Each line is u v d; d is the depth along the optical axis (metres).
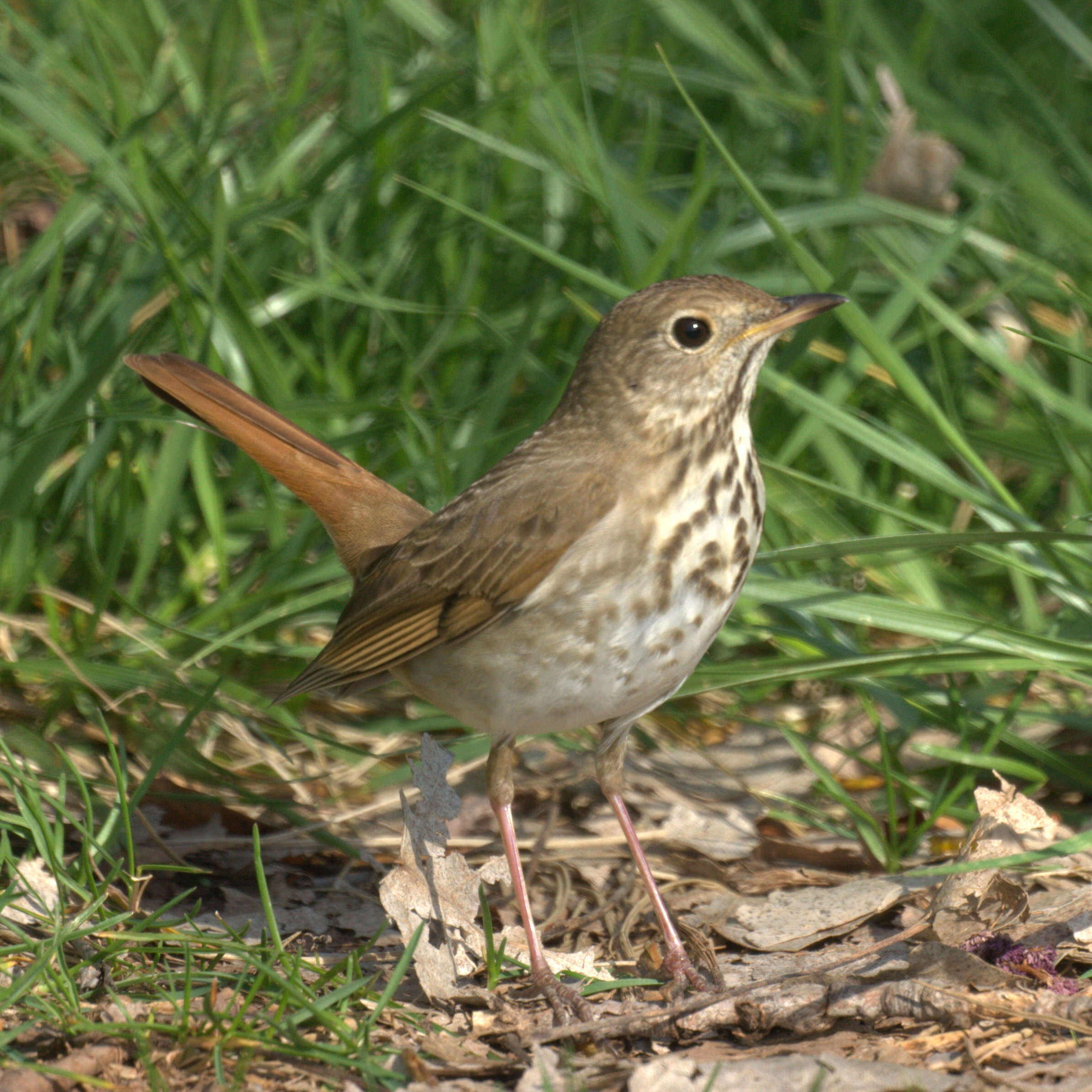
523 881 7.94
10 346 11.08
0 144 13.64
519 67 14.39
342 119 13.37
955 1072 6.44
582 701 7.85
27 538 10.66
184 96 14.02
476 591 7.80
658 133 15.05
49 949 6.92
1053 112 15.11
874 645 12.09
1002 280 13.09
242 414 9.23
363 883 9.31
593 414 7.86
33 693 10.54
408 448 11.55
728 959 8.14
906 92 14.55
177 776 9.95
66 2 15.01
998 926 7.57
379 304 11.98
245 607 10.94
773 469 10.29
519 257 13.63
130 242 12.58
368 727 10.65
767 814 9.77
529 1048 6.90
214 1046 6.53
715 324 7.71
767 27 17.28
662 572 7.61
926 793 9.55
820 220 12.81
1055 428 10.83
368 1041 6.61
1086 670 9.48
